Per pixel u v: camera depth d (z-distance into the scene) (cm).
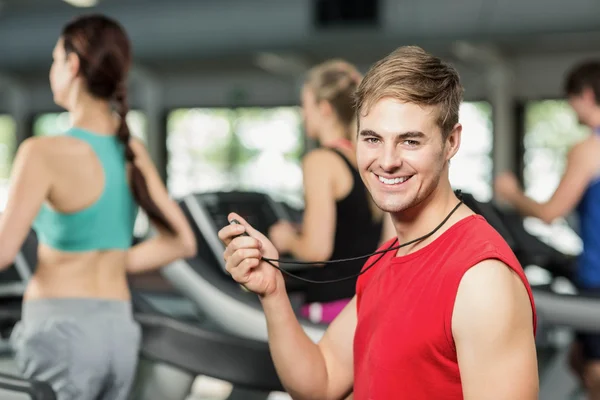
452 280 104
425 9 1058
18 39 1220
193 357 244
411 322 107
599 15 976
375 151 110
